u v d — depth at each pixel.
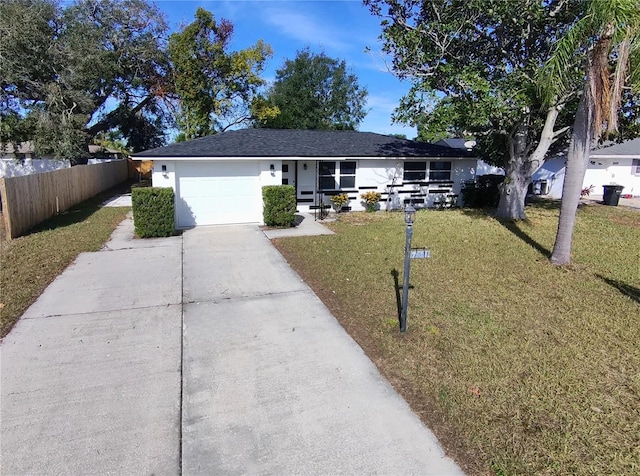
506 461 2.85
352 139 16.52
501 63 11.34
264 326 5.09
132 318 5.32
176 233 10.66
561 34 10.04
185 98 25.14
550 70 7.27
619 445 3.01
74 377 3.93
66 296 6.07
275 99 33.56
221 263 7.90
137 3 23.84
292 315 5.42
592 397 3.58
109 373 4.00
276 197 11.38
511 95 9.75
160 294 6.21
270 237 10.23
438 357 4.27
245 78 26.95
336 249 8.95
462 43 11.17
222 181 11.86
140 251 8.78
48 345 4.56
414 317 5.29
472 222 12.41
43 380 3.88
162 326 5.09
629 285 6.68
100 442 3.06
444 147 17.05
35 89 20.78
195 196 11.71
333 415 3.37
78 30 21.50
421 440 3.07
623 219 13.41
